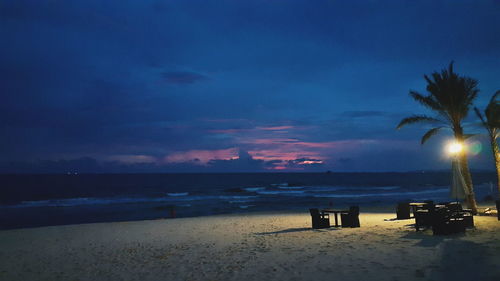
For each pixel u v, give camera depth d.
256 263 7.01
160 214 31.48
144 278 6.53
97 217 30.30
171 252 9.24
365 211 22.52
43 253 10.47
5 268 8.35
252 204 39.00
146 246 10.75
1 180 128.12
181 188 79.06
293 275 5.85
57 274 7.43
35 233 15.77
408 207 13.84
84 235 14.73
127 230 15.88
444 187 72.31
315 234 10.58
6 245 12.48
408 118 16.45
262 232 12.69
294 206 35.38
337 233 10.38
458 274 5.20
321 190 67.19
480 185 70.00
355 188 73.38
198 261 7.71
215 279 6.05
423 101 16.02
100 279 6.72
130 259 8.63
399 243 7.89
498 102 15.26
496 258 5.95
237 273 6.32
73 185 93.50
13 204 41.62
